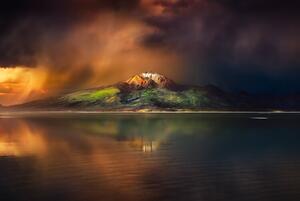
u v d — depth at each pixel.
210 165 56.06
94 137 107.88
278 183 43.03
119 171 50.47
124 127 163.25
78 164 56.34
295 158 64.25
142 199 36.50
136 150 75.19
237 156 67.00
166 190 39.88
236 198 36.84
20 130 140.25
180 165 56.16
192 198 36.94
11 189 40.09
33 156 65.25
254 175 48.12
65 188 40.44
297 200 36.09
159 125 181.38
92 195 37.84
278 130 141.62
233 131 135.75
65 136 111.50
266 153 71.44
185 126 172.25
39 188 40.44
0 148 77.94
